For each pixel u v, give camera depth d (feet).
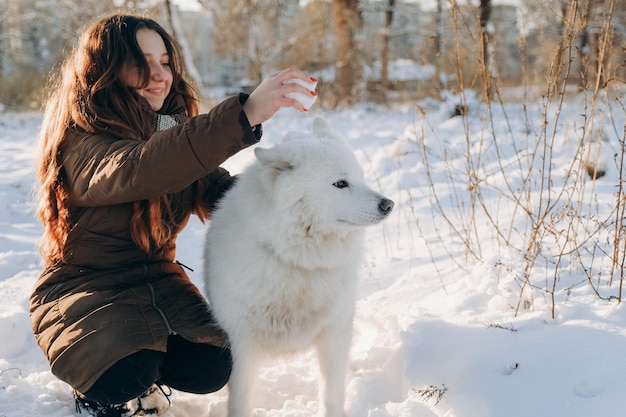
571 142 20.12
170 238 8.91
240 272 8.21
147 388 7.74
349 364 10.41
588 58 13.43
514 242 12.94
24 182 21.94
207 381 8.43
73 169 7.66
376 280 13.25
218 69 85.97
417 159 22.00
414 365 9.19
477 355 8.63
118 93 8.17
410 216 16.71
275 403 9.61
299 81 7.04
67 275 8.21
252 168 8.79
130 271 8.28
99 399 7.69
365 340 11.51
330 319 8.68
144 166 6.84
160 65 8.79
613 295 9.51
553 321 8.96
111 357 7.36
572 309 9.10
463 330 9.55
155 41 8.73
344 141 9.14
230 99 6.86
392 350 10.37
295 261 8.20
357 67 47.50
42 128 8.43
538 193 15.69
